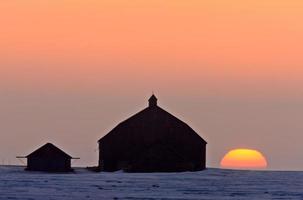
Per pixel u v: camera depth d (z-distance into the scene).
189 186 155.50
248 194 138.88
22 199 122.88
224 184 162.75
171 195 134.38
